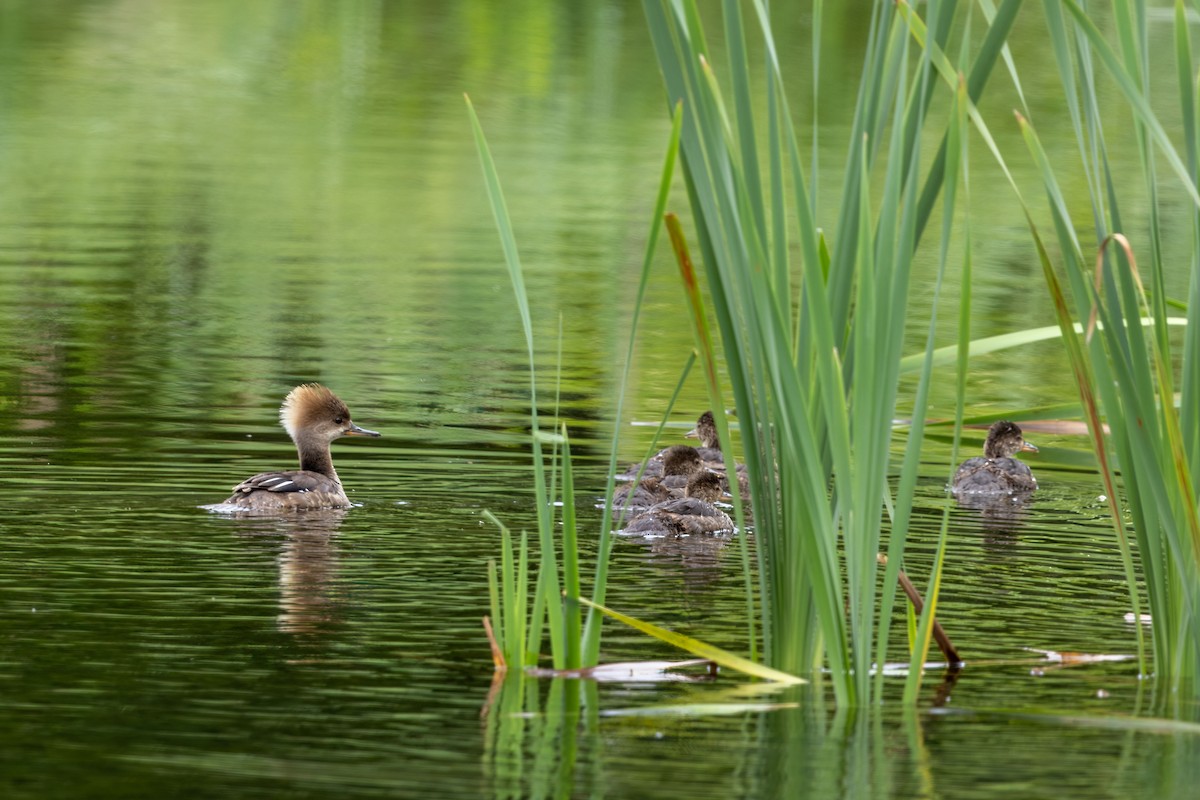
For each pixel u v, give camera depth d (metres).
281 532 15.55
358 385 23.88
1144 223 38.03
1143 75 10.04
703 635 12.13
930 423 12.78
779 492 10.91
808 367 10.18
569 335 28.30
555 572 10.91
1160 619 10.55
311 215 38.81
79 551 14.45
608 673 11.00
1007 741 9.63
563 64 62.00
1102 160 10.12
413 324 28.67
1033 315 30.42
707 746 9.48
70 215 37.84
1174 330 29.17
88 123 50.00
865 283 9.45
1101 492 19.06
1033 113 52.41
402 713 10.04
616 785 8.84
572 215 39.56
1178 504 10.34
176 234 36.31
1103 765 9.27
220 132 49.59
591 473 19.28
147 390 22.94
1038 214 39.94
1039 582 14.10
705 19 61.72
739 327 10.04
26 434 19.88
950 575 14.37
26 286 30.80
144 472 18.09
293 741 9.49
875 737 9.71
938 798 8.71
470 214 39.50
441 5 73.38
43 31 65.81
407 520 16.33
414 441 20.48
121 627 11.99
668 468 20.55
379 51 64.06
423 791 8.70
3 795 8.56
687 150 9.89
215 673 10.84
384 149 47.47
